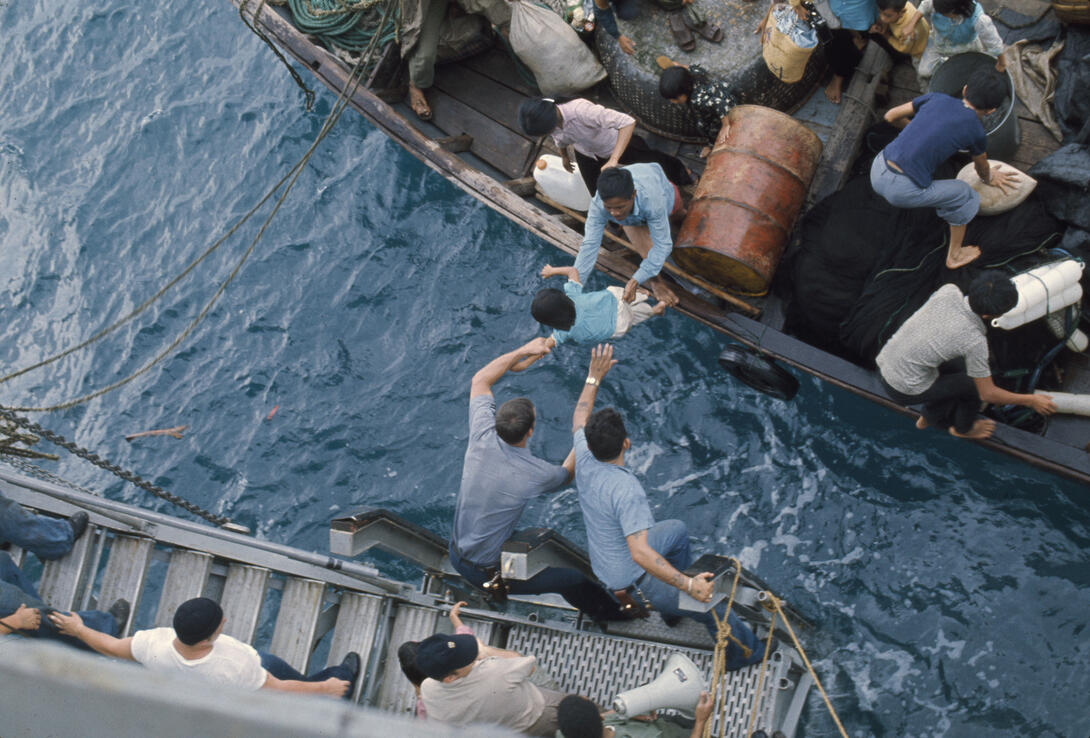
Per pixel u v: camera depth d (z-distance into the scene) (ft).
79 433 27.43
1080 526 20.86
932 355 17.16
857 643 20.98
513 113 27.09
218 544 17.87
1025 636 20.13
